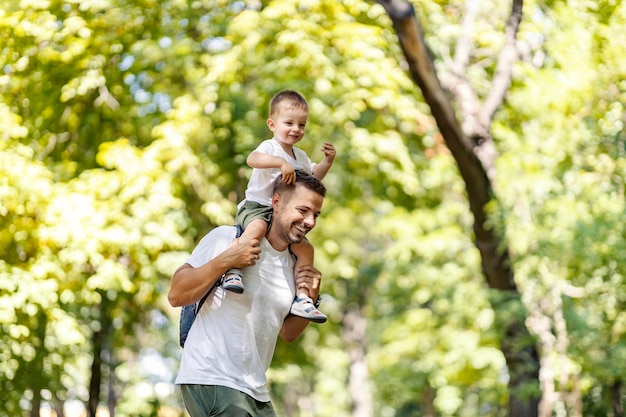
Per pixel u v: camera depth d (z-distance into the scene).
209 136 15.16
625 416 14.59
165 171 14.48
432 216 18.19
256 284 4.93
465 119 12.60
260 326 4.94
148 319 19.09
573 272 12.62
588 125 12.64
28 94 14.59
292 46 14.71
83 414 21.59
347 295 27.70
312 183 4.93
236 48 14.30
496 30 14.45
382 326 27.58
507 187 12.61
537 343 13.16
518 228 12.30
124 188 13.59
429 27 14.66
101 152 13.91
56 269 12.88
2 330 13.12
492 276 12.98
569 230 12.02
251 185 5.20
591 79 12.31
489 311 14.06
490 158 12.50
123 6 14.66
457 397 19.06
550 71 12.84
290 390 36.78
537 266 12.50
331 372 32.72
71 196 13.14
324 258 20.56
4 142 12.86
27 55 14.18
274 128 5.52
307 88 15.09
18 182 12.52
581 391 14.08
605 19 12.11
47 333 13.98
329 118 15.70
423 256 19.05
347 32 14.34
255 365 4.94
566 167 13.00
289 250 5.12
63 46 14.61
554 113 12.84
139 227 13.58
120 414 20.81
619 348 12.57
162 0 14.78
